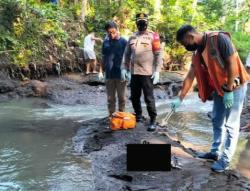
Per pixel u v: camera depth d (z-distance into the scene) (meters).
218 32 2.33
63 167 2.74
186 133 3.74
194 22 10.10
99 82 6.53
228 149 2.47
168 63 8.98
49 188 2.38
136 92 3.49
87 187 2.38
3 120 4.19
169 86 6.88
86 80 6.60
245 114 4.42
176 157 2.71
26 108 4.95
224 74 2.33
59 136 3.55
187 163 2.63
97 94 5.90
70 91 5.91
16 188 2.38
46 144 3.30
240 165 2.76
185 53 9.18
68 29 7.94
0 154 3.01
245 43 11.98
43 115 4.53
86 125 3.84
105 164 2.73
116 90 3.77
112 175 2.53
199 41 2.37
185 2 10.08
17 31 6.80
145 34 3.31
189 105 5.67
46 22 7.43
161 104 5.77
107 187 2.37
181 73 8.19
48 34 7.19
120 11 9.04
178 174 2.46
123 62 3.46
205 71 2.46
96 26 8.58
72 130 3.78
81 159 2.92
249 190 2.25
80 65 7.27
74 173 2.62
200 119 4.48
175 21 9.41
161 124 3.66
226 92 2.35
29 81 6.08
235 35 12.61
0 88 5.64
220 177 2.40
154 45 3.29
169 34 9.32
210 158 2.74
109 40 3.65
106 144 3.16
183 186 2.29
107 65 3.68
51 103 5.40
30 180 2.50
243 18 14.45
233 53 2.29
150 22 9.25
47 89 5.84
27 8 7.21
